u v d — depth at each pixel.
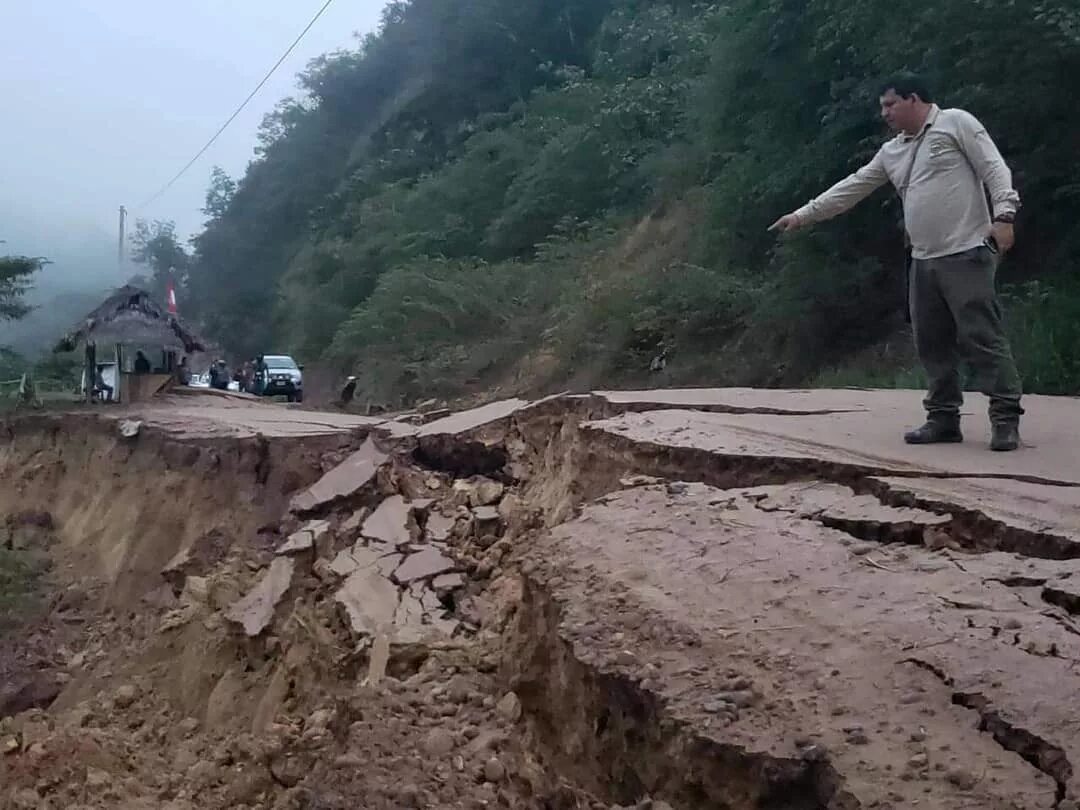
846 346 17.42
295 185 63.97
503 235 34.78
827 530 5.46
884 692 3.60
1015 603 4.26
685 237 24.75
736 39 19.75
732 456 6.93
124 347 22.58
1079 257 14.67
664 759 3.66
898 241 17.05
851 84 16.91
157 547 13.87
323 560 10.16
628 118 33.38
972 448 6.89
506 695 5.61
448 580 9.02
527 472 10.76
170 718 10.27
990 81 14.26
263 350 58.56
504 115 46.09
